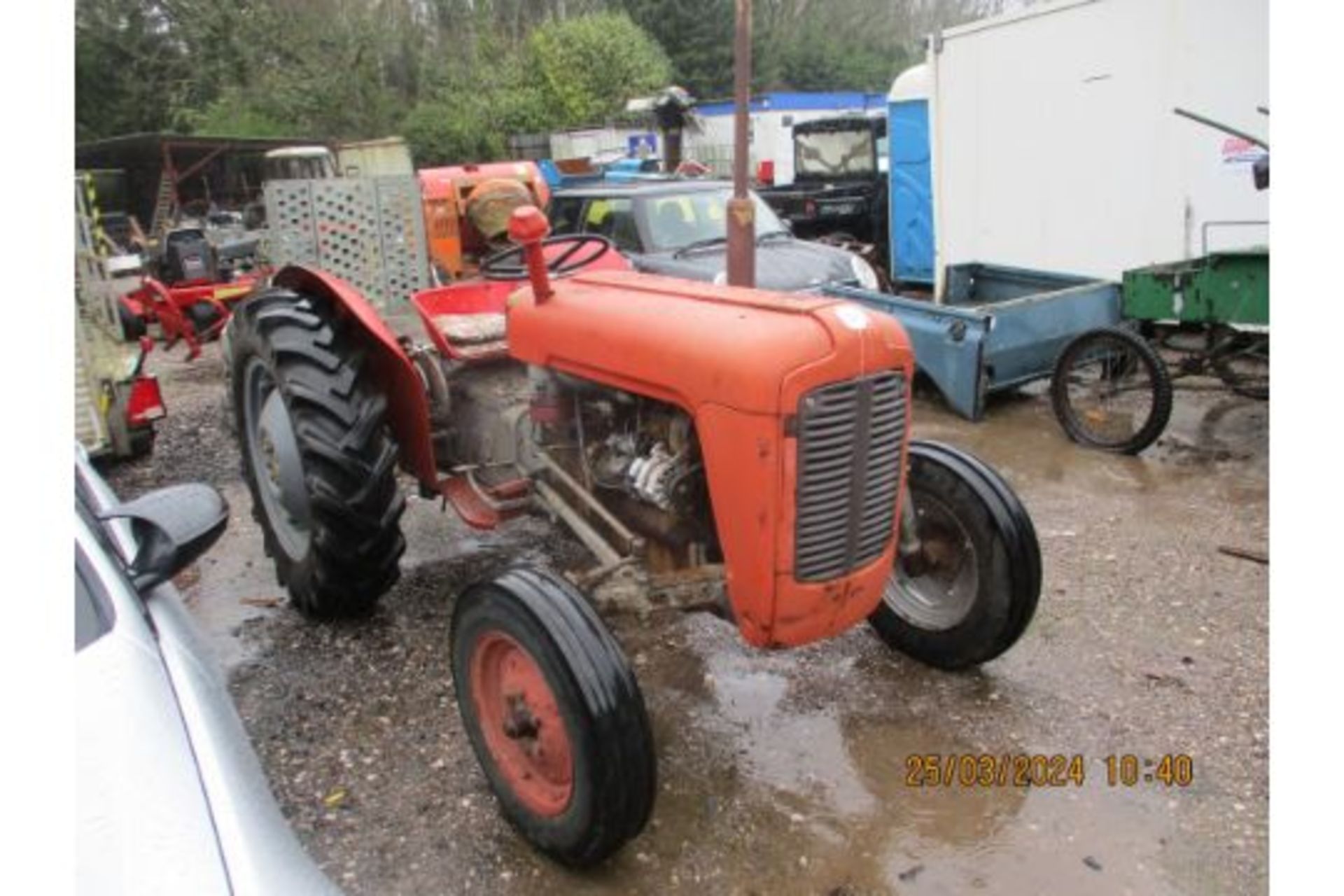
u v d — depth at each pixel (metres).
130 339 10.34
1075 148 8.33
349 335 3.87
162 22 32.12
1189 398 7.02
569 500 3.39
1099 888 2.53
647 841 2.73
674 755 3.10
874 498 2.65
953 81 9.16
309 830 2.80
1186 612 3.91
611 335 2.84
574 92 31.34
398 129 30.27
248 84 30.73
